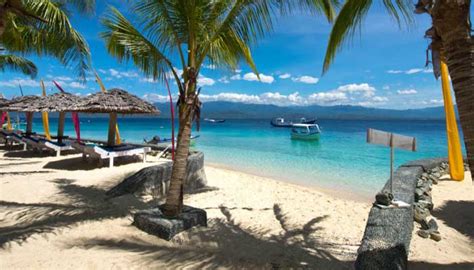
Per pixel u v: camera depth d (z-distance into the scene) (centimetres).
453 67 255
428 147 2112
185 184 754
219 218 556
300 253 409
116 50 560
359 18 369
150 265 348
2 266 330
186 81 459
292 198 733
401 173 704
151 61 538
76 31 725
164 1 450
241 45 472
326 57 389
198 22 450
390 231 363
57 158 1148
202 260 369
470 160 252
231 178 952
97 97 989
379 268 294
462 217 550
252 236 471
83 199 627
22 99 1431
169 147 1313
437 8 259
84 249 385
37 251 375
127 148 1047
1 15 468
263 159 1578
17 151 1328
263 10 437
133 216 527
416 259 381
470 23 254
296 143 2564
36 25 660
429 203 585
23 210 541
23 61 1512
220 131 4612
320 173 1190
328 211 631
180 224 455
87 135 3544
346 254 411
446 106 853
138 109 1020
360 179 1075
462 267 362
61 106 1140
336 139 2955
